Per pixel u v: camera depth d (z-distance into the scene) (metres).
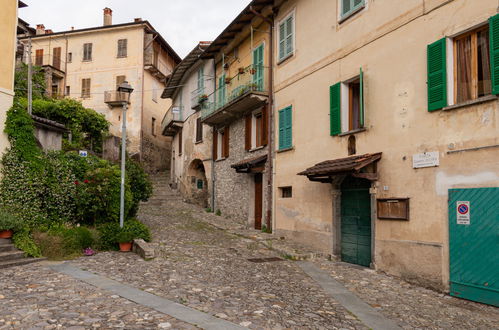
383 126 8.58
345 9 10.05
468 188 6.59
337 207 10.06
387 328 5.02
